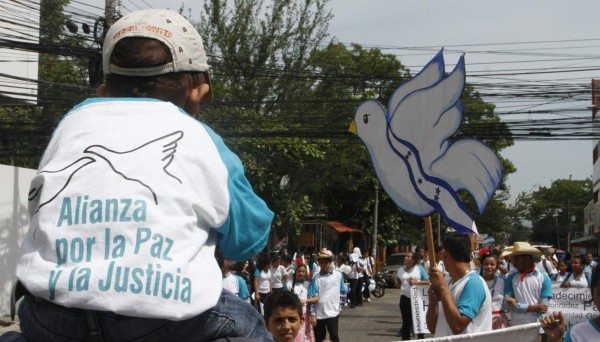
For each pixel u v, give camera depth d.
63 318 1.42
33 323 1.48
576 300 10.05
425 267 18.31
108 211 1.41
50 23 17.66
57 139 1.58
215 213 1.52
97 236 1.39
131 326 1.41
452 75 5.39
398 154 5.59
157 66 1.68
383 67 33.16
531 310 8.98
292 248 33.44
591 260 13.32
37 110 19.41
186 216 1.46
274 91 24.48
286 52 24.70
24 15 16.78
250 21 24.70
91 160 1.49
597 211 50.38
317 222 35.59
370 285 27.69
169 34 1.71
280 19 24.73
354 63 30.16
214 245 1.58
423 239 43.69
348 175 29.48
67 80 27.30
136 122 1.56
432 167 5.46
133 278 1.36
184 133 1.56
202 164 1.53
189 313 1.39
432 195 5.46
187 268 1.42
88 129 1.55
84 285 1.34
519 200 99.19
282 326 5.30
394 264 35.47
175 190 1.46
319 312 12.21
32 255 1.42
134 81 1.68
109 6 12.59
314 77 23.72
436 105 5.47
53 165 1.51
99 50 12.66
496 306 9.26
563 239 100.88
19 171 15.16
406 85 5.63
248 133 20.12
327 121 23.75
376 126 5.69
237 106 22.16
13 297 1.51
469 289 5.66
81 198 1.44
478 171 5.30
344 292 15.34
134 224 1.40
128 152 1.50
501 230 65.50
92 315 1.40
